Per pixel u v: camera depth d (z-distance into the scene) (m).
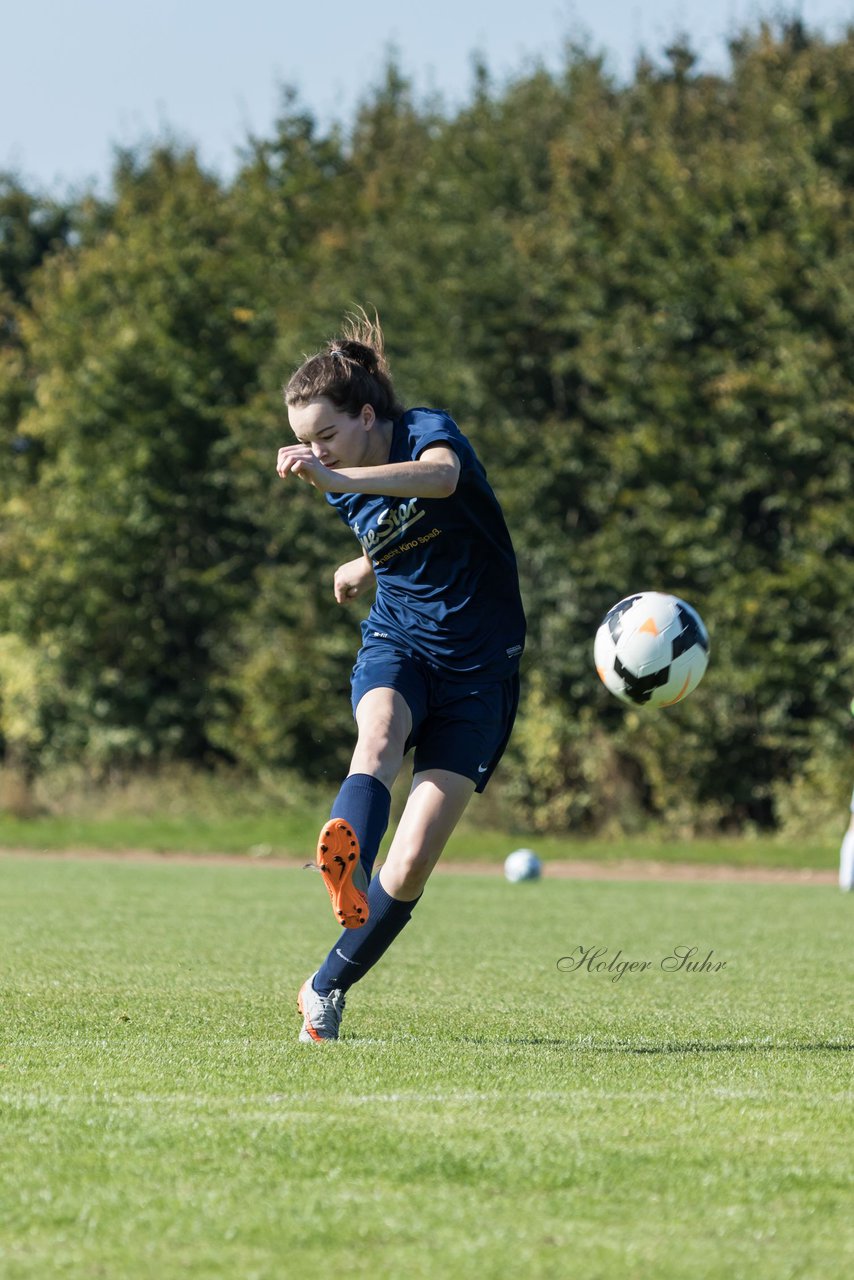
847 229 85.38
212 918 38.72
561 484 88.94
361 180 117.69
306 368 16.84
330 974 17.30
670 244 87.88
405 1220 9.56
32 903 42.91
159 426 100.31
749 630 83.25
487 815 87.31
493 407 91.06
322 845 14.95
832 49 96.12
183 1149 11.20
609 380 87.12
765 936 36.06
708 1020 20.22
